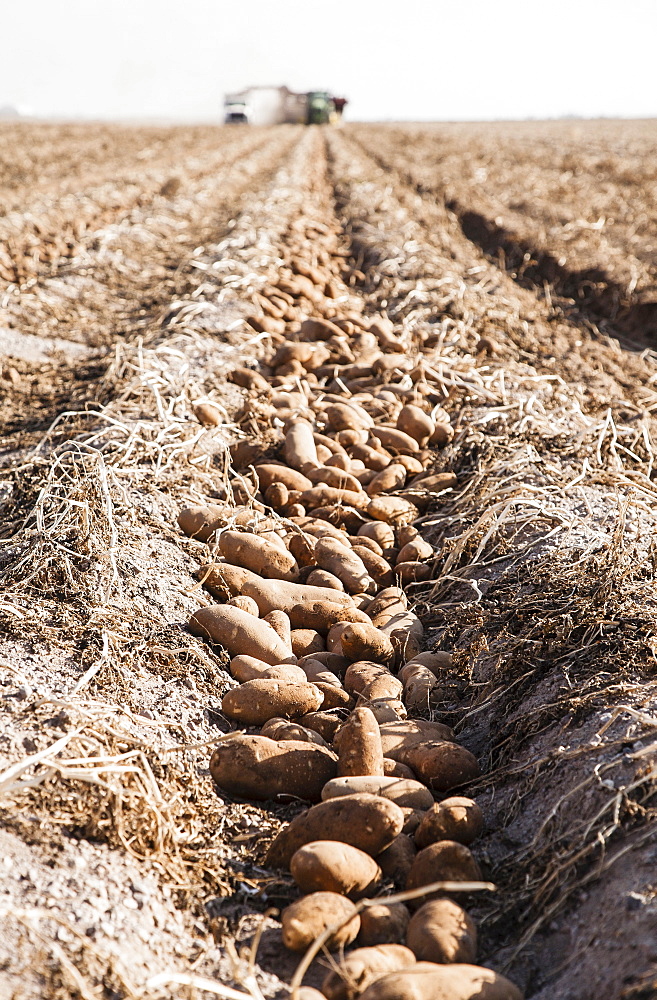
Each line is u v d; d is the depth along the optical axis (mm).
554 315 11695
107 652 3816
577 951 2535
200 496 5645
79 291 11750
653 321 11055
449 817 2977
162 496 5422
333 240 15227
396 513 5684
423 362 8008
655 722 3191
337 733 3539
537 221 16828
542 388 8039
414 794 3197
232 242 13195
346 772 3264
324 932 2369
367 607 4812
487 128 61188
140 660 3908
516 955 2617
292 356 8078
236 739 3367
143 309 11070
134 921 2580
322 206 20203
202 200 20141
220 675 4027
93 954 2379
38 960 2312
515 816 3262
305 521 5453
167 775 3279
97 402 6996
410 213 18312
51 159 29234
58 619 3969
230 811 3268
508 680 4004
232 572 4746
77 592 4184
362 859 2742
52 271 12523
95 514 4824
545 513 5297
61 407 7379
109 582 4324
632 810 2871
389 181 23969
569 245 14328
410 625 4641
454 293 11094
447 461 6574
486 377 8062
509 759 3574
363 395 7516
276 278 11117
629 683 3570
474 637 4406
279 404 7250
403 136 45875
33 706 3318
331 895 2604
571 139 42219
